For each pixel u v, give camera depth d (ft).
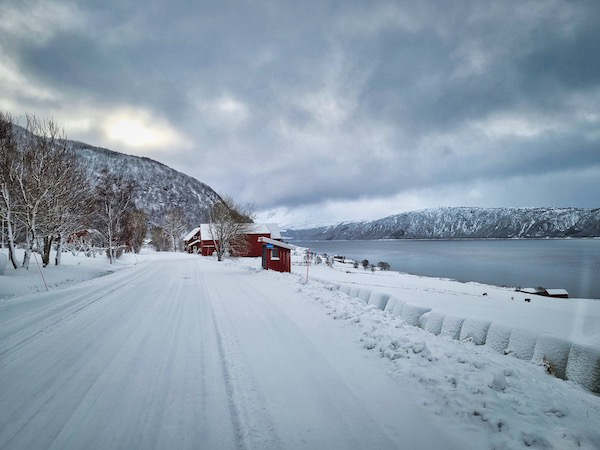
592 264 251.39
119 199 117.08
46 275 59.88
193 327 24.73
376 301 30.27
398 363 16.62
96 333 23.43
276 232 207.00
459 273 193.98
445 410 12.30
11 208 62.34
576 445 9.89
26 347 20.35
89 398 13.64
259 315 28.27
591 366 13.73
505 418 11.34
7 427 11.53
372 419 11.82
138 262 120.88
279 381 15.03
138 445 10.46
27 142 62.80
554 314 30.30
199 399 13.48
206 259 147.23
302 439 10.71
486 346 18.37
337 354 18.35
